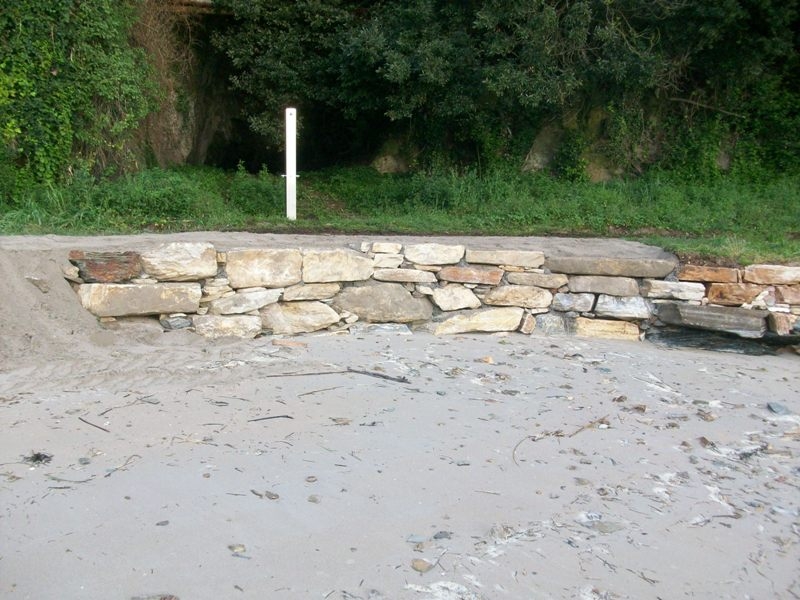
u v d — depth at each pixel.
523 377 6.30
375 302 7.81
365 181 14.54
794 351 7.93
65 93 11.02
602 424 5.27
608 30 12.59
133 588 3.01
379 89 13.99
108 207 10.19
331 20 13.91
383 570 3.27
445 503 3.91
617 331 8.23
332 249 7.70
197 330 7.16
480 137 14.48
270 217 10.64
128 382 5.51
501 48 12.57
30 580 3.03
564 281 8.18
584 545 3.62
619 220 11.60
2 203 10.18
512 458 4.55
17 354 5.89
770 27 13.13
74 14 11.05
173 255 7.09
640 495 4.21
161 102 13.25
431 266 7.98
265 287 7.44
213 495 3.80
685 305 7.98
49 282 6.63
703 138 14.62
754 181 14.62
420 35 13.20
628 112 14.45
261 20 14.22
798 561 3.67
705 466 4.71
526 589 3.23
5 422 4.59
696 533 3.85
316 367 6.09
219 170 14.98
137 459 4.17
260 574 3.17
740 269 8.03
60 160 11.09
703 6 12.56
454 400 5.53
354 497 3.90
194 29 14.52
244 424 4.78
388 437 4.71
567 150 14.55
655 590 3.32
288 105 14.51
